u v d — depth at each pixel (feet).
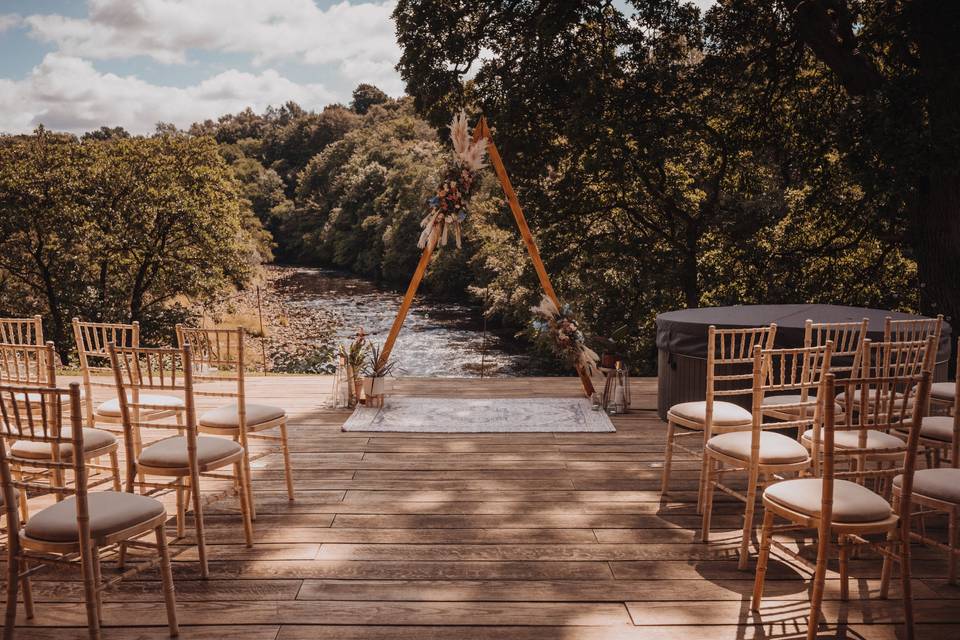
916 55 29.32
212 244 70.44
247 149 229.66
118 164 68.85
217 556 10.14
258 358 58.80
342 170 171.63
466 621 8.32
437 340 70.85
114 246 65.77
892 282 40.40
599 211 43.19
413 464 14.57
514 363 61.36
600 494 12.80
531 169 38.83
